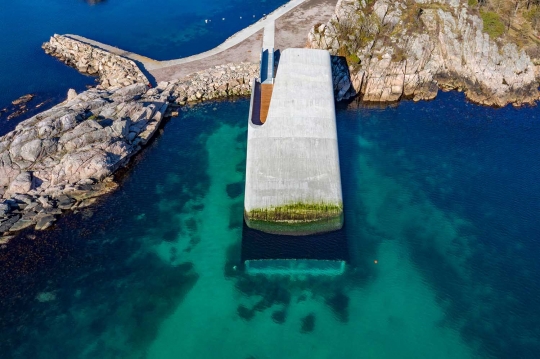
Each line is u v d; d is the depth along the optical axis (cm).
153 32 8125
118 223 4625
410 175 5228
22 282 4025
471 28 6856
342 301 3903
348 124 6100
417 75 6556
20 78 6869
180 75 6725
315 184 4650
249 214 4556
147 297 3950
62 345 3575
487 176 5191
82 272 4138
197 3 9431
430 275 4122
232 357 3509
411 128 6009
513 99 6456
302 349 3556
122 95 6038
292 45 7138
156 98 6169
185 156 5534
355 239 4441
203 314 3822
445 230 4547
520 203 4838
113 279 4088
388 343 3600
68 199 4772
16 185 4697
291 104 5088
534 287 4009
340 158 5475
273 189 4622
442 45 6844
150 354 3525
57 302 3891
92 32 8162
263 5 9212
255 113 5347
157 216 4722
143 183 5119
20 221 4494
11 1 9612
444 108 6388
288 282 4053
